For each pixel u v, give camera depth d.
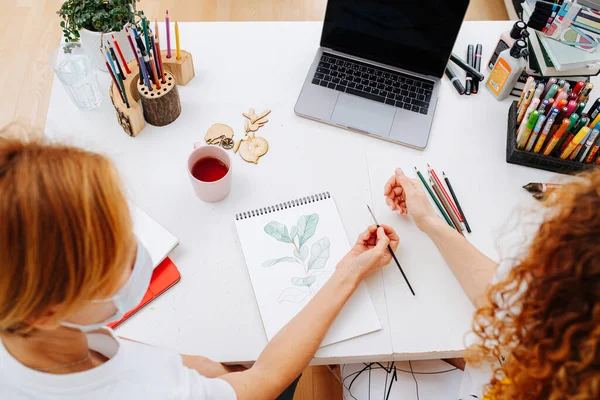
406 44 1.02
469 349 0.75
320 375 1.39
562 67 0.98
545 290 0.53
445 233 0.86
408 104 1.04
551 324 0.53
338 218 0.92
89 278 0.43
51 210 0.39
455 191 0.96
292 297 0.83
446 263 0.88
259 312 0.82
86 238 0.41
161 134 1.00
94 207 0.41
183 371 0.62
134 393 0.56
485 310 0.69
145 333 0.80
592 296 0.49
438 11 0.95
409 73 1.07
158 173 0.95
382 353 0.80
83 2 0.98
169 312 0.82
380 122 1.02
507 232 0.90
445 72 1.10
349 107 1.04
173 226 0.90
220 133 1.00
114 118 1.02
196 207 0.92
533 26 1.00
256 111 1.04
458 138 1.03
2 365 0.51
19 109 1.84
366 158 1.00
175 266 0.85
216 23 1.17
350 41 1.06
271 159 0.98
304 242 0.89
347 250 0.88
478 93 1.09
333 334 0.80
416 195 0.91
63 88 1.05
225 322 0.82
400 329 0.82
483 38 1.18
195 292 0.84
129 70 0.96
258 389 0.71
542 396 0.57
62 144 0.44
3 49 1.96
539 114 0.91
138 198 0.92
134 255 0.54
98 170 0.43
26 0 2.07
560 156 0.97
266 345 0.79
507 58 1.01
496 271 0.80
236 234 0.90
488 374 0.82
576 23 0.97
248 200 0.93
